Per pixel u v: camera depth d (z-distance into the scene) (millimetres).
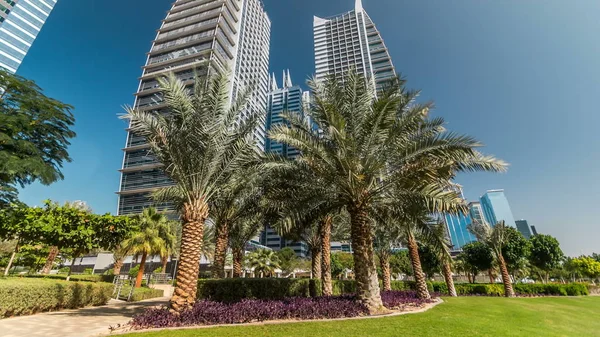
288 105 124125
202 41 75750
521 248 30203
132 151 67750
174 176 10641
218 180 11016
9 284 9672
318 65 111000
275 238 98562
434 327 8109
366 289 10664
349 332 7422
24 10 74062
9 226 12711
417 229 13625
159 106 67125
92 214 14297
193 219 9969
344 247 76812
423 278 16938
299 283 15305
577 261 47750
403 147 10820
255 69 93812
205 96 10523
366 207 11594
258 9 104438
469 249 33938
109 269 42906
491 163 9875
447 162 10477
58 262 32594
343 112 11750
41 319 9648
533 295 26625
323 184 11828
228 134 10938
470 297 21500
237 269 17172
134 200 63062
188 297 9133
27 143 14906
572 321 12648
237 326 8164
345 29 115312
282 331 7508
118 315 11078
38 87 16641
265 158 12117
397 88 10695
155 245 23500
